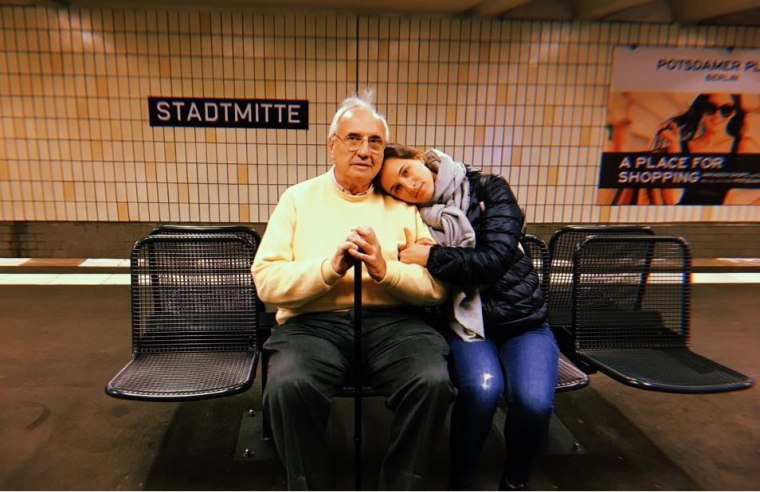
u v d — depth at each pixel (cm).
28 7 388
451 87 426
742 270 443
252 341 190
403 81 422
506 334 177
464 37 416
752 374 267
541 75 429
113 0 391
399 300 170
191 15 397
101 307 343
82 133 416
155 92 411
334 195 175
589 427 217
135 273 183
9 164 420
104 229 439
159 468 184
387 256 167
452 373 162
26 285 382
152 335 187
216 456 192
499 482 181
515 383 158
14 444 196
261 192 439
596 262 196
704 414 228
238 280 189
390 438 153
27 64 400
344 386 164
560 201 457
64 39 396
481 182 179
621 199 459
